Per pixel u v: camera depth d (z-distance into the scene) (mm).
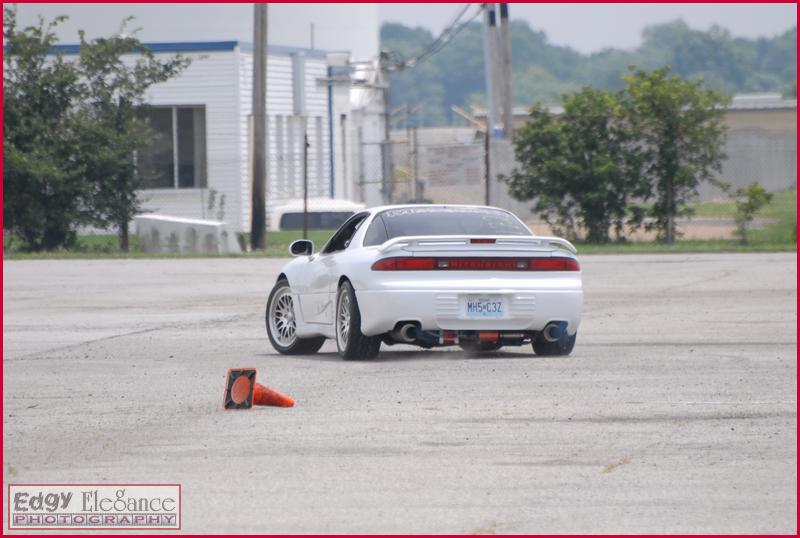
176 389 37188
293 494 24406
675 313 58719
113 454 28062
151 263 98688
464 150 149500
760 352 44469
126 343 49438
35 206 114125
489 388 36531
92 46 118812
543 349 43906
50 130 115438
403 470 26312
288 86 160250
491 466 26656
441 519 22594
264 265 95688
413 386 37031
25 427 31250
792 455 27609
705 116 115312
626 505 23547
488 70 153375
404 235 42438
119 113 119312
